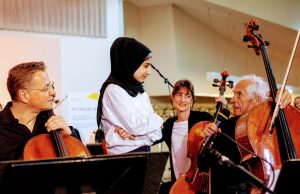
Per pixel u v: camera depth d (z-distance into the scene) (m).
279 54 7.87
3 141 2.58
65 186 1.90
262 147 2.70
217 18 7.20
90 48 5.41
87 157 1.85
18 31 5.05
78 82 5.30
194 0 6.66
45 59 4.89
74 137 2.71
